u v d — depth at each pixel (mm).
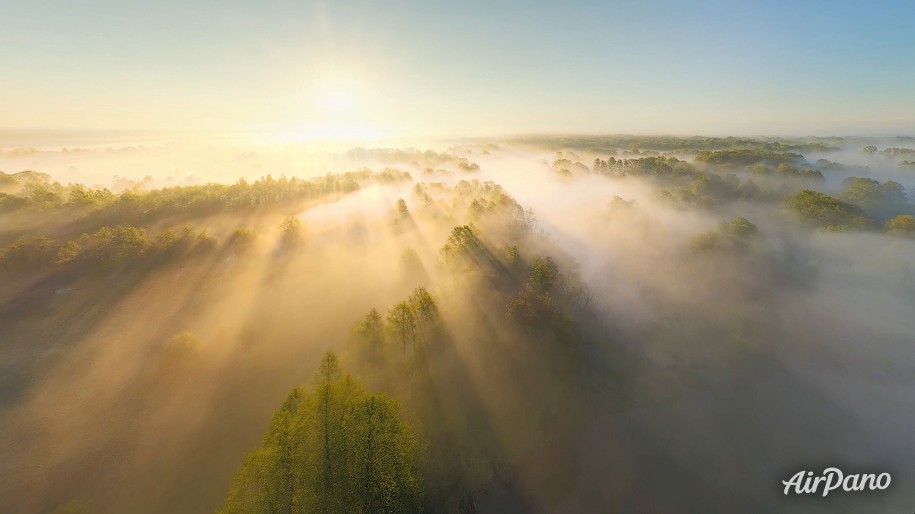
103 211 149875
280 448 41688
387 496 42438
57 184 185750
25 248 109938
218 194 178125
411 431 52344
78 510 53406
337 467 42500
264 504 39906
